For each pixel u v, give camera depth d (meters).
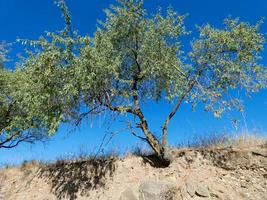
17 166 19.73
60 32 14.29
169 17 15.87
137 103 15.59
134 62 16.17
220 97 14.18
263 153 14.84
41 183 17.75
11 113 20.11
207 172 15.12
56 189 16.98
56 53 13.68
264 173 14.39
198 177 14.96
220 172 15.00
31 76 14.20
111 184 15.98
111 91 14.68
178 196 14.33
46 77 13.73
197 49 15.34
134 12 15.70
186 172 15.37
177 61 15.70
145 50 15.41
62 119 13.91
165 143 15.55
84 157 18.31
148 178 15.59
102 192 15.81
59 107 14.15
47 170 18.38
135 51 16.00
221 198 13.98
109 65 13.83
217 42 14.87
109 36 15.77
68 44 14.00
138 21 15.87
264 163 14.61
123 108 14.30
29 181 18.19
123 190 15.43
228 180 14.63
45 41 14.03
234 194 14.03
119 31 15.99
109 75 14.48
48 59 13.68
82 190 16.31
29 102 14.07
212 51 15.08
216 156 15.58
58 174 17.78
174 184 14.54
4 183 18.59
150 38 15.77
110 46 14.61
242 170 14.80
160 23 15.74
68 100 13.89
